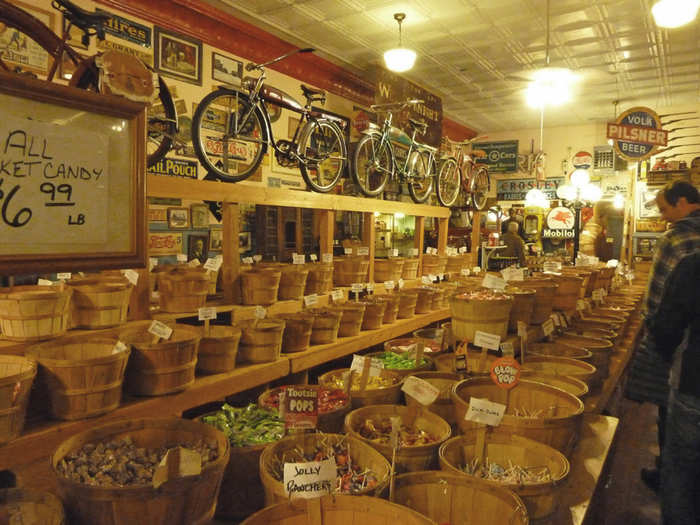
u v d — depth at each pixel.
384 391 2.33
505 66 7.01
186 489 1.27
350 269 4.02
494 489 1.44
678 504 2.31
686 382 2.27
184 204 5.03
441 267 5.25
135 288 2.47
